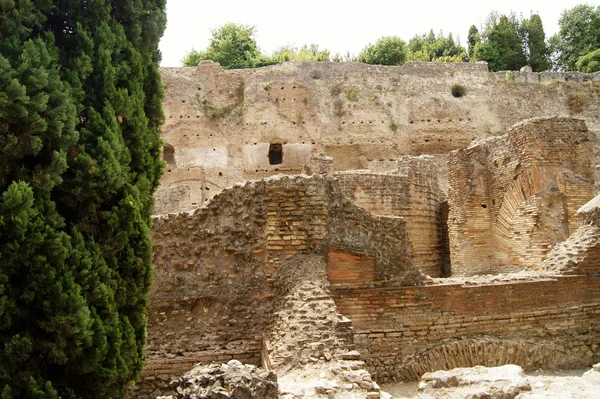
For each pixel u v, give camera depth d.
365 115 44.16
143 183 8.63
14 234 6.49
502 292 11.43
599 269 12.52
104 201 7.82
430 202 22.88
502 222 18.31
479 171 19.47
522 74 47.34
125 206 7.88
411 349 10.58
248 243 10.48
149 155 9.02
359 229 10.72
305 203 10.33
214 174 41.31
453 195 20.00
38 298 6.65
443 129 44.72
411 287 10.81
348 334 8.36
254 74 44.00
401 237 11.12
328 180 10.68
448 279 11.53
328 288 9.43
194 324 10.44
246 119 42.69
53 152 7.00
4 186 6.70
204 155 41.56
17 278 6.68
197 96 43.00
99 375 7.04
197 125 42.16
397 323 10.60
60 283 6.67
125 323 7.80
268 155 42.41
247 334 10.12
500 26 61.31
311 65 44.84
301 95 43.59
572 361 11.67
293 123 43.03
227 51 56.59
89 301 7.18
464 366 10.70
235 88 43.94
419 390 7.86
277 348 8.20
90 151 7.60
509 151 18.05
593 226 13.16
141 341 8.31
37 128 6.77
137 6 9.13
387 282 10.77
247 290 10.31
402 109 44.81
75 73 7.70
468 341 10.85
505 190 18.25
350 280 10.54
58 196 7.35
